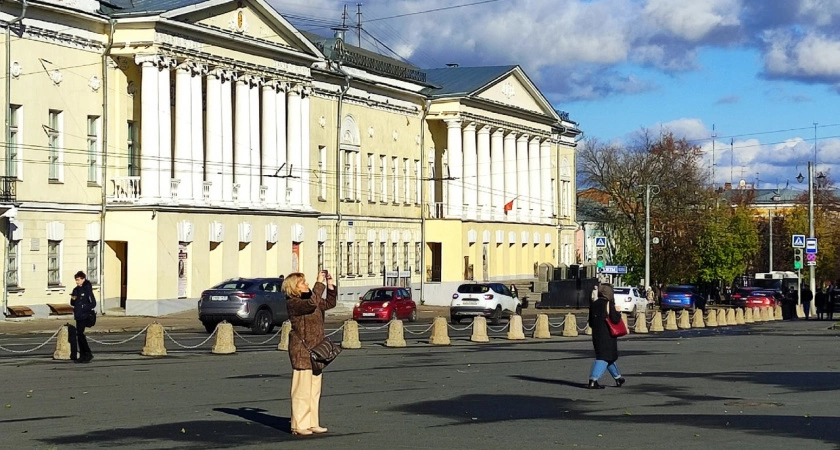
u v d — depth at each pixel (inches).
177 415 677.3
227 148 2261.3
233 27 2251.5
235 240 2266.2
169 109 2087.8
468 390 834.8
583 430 625.9
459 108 3179.1
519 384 881.5
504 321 2206.0
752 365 1081.4
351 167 2815.0
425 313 2571.4
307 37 2655.0
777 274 4261.8
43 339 1456.7
